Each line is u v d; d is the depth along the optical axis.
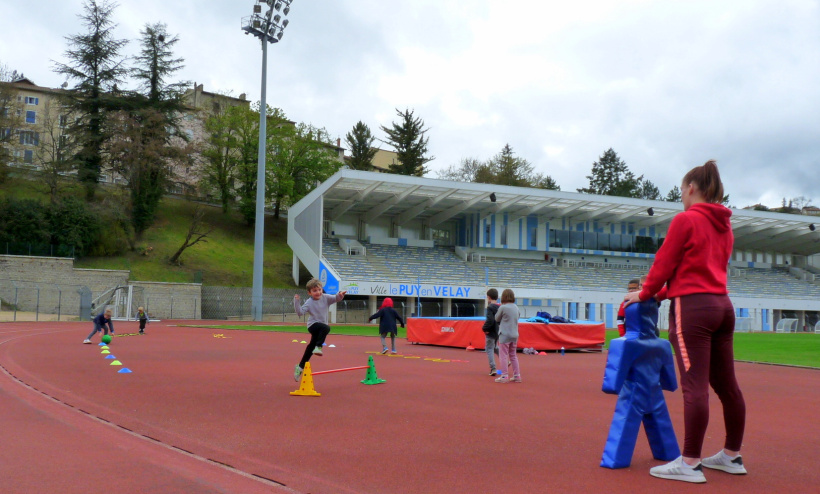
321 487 4.66
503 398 9.77
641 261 63.38
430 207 53.56
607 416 8.14
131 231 56.44
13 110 58.19
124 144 55.00
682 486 4.82
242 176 66.88
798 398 10.76
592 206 54.31
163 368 13.52
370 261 51.34
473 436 6.68
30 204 50.31
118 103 59.72
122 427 6.82
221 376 12.08
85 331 29.62
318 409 8.27
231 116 67.12
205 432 6.63
